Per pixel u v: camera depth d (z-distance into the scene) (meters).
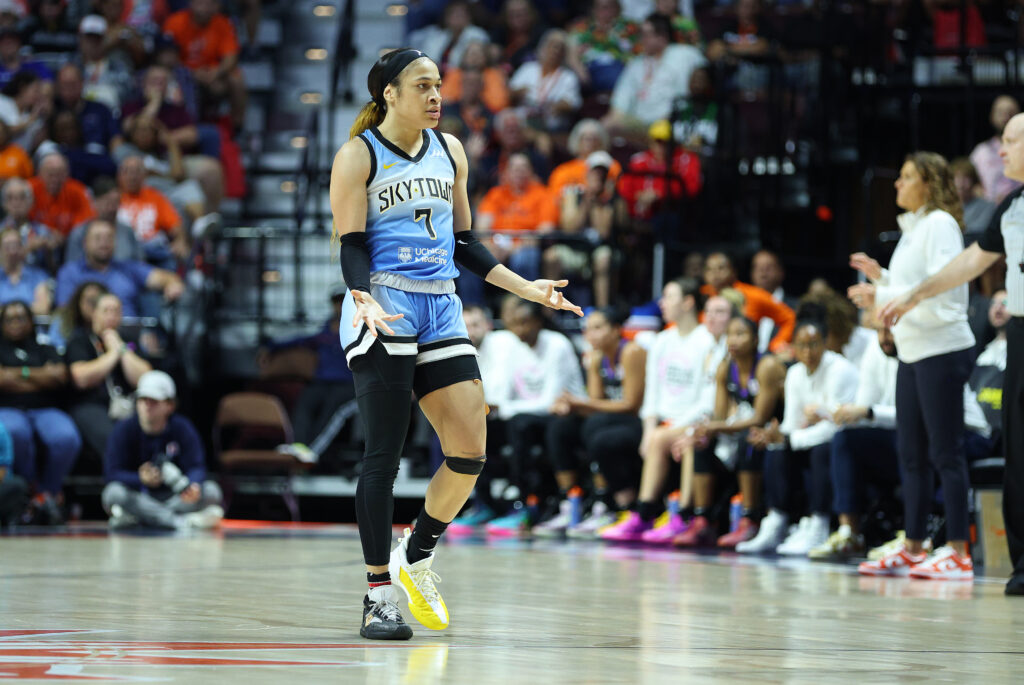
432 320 11.38
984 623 12.57
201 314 35.41
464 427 11.24
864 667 9.25
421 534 11.39
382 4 46.81
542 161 36.50
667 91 38.00
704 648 10.20
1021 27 35.88
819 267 34.06
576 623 11.88
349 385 33.28
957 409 18.00
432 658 9.34
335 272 39.38
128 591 14.39
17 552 20.72
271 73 45.41
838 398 22.78
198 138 39.78
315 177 39.84
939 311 17.81
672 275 32.59
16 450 28.84
